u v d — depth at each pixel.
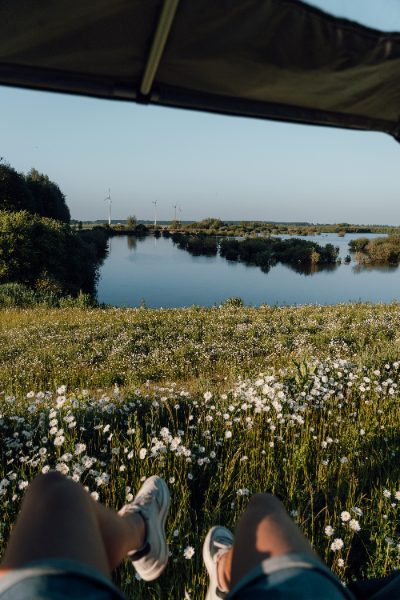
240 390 4.92
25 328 13.10
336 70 1.13
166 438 3.30
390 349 8.11
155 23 0.92
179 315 16.31
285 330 13.02
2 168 46.88
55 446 3.44
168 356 9.92
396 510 2.67
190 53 1.04
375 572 2.22
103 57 1.03
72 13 0.88
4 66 1.04
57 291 27.53
